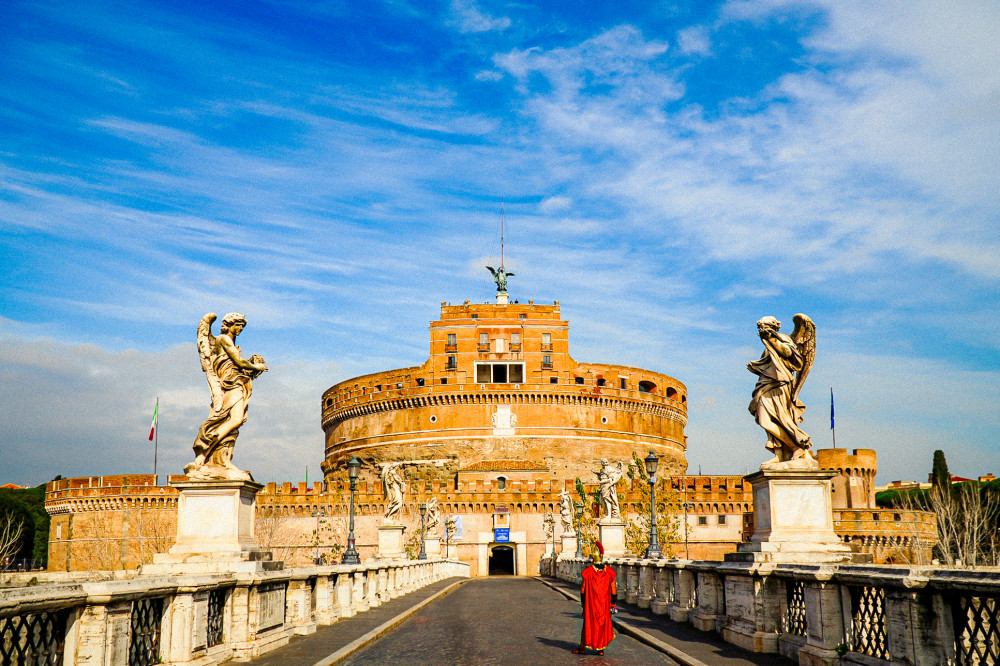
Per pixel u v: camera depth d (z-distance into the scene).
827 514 17.47
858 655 12.95
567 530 75.94
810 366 18.38
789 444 18.14
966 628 10.80
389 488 49.31
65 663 10.88
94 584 11.37
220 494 18.55
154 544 126.62
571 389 146.00
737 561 18.36
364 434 154.12
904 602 11.32
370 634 20.80
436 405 146.75
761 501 18.17
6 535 115.69
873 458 130.88
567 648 19.23
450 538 111.19
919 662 10.93
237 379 19.53
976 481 149.38
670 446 159.25
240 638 16.28
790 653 15.57
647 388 162.50
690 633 20.53
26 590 10.04
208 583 14.76
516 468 138.75
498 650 18.92
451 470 143.12
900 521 114.00
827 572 13.66
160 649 13.66
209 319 19.97
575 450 144.50
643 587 29.73
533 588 55.34
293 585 20.44
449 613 30.11
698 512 128.50
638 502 123.88
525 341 149.12
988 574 9.95
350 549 35.09
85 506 128.50
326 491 137.12
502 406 145.38
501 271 164.38
